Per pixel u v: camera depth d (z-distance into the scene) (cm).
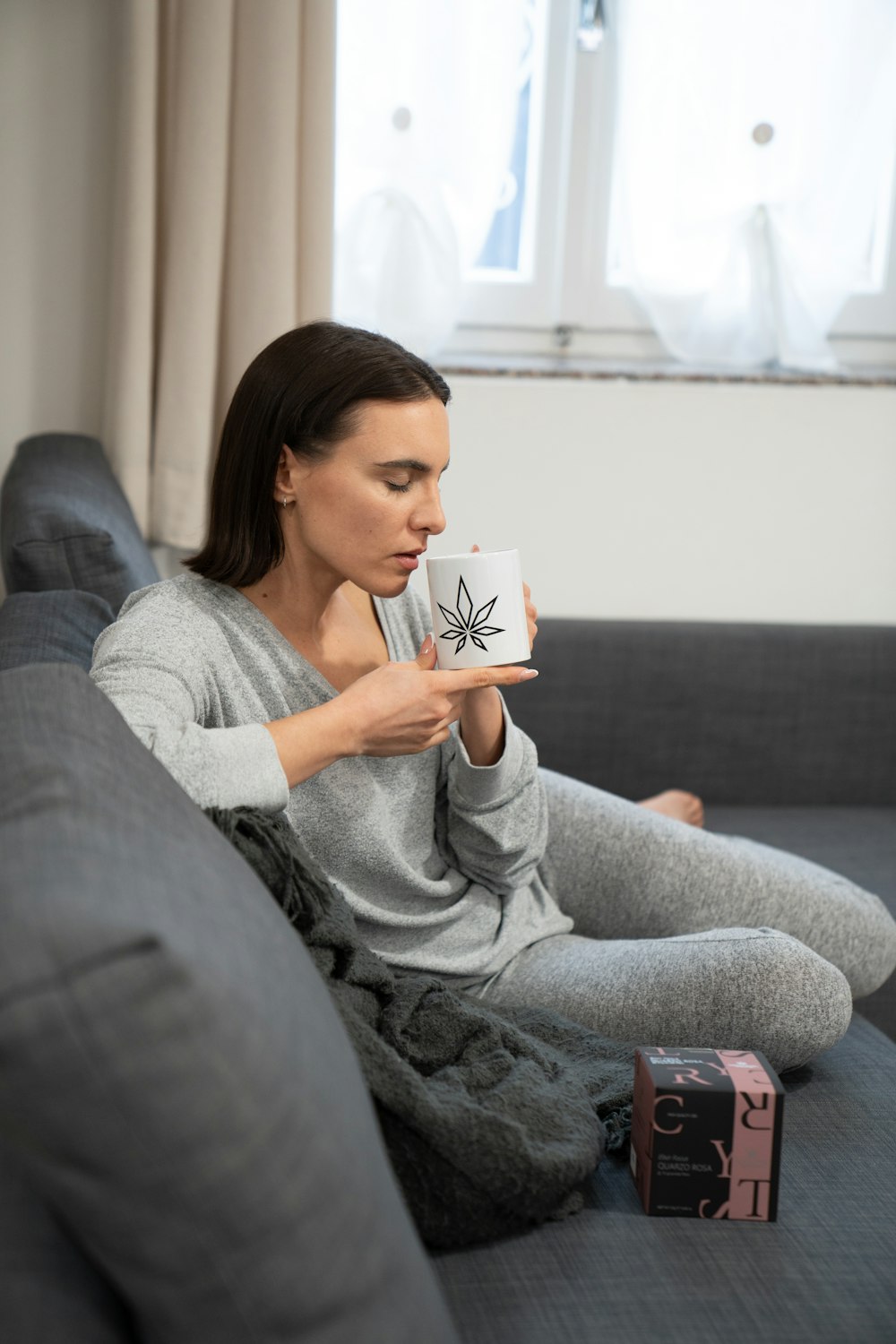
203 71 194
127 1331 68
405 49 212
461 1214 93
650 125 222
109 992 58
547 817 151
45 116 209
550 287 239
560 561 234
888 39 220
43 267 214
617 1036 121
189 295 202
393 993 105
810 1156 110
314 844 120
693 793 224
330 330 113
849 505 237
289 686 118
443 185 220
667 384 228
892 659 226
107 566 154
